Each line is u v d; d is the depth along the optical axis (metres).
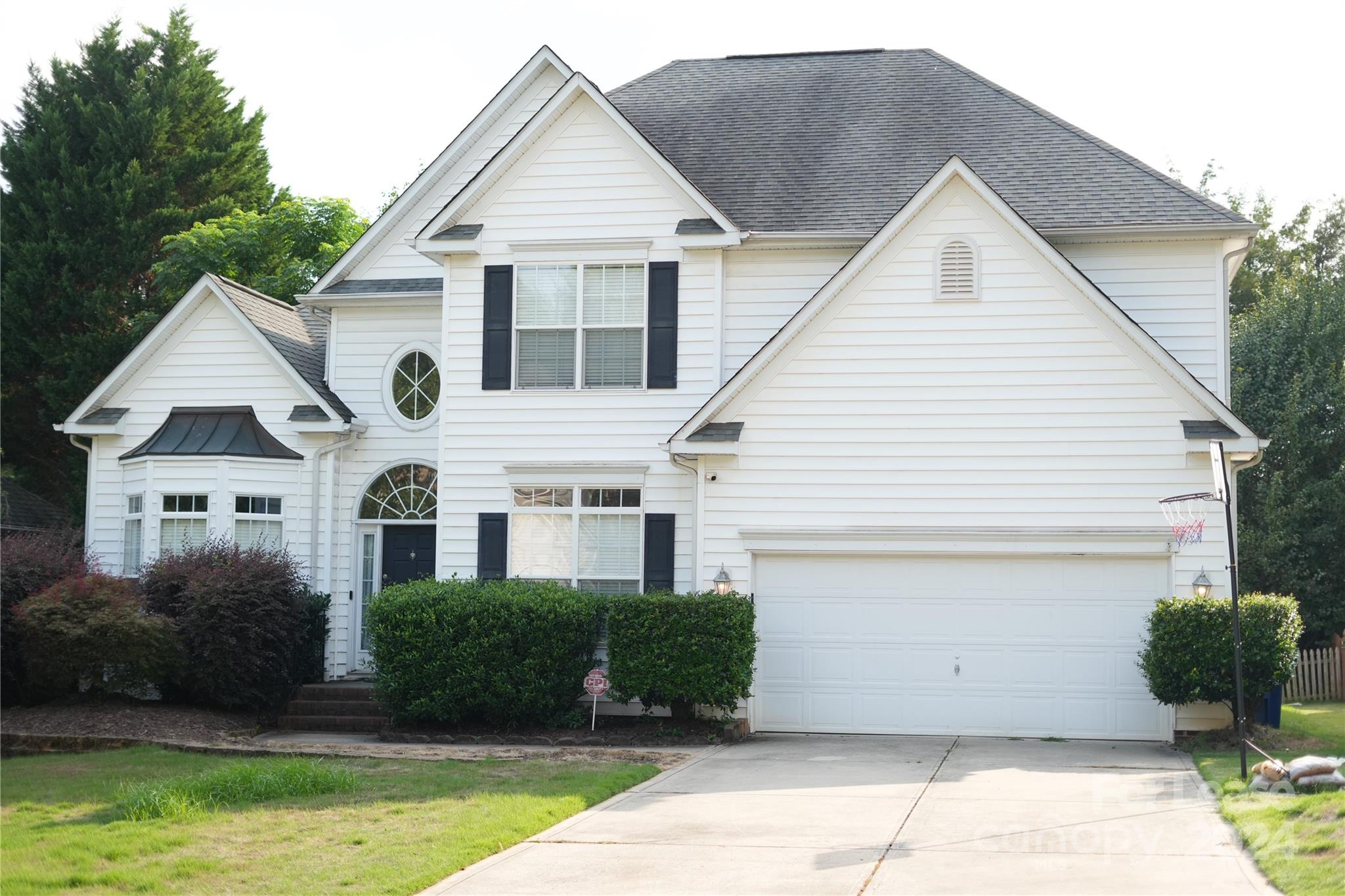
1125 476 17.19
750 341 19.50
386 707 18.11
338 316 22.12
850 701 17.86
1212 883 8.52
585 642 17.95
